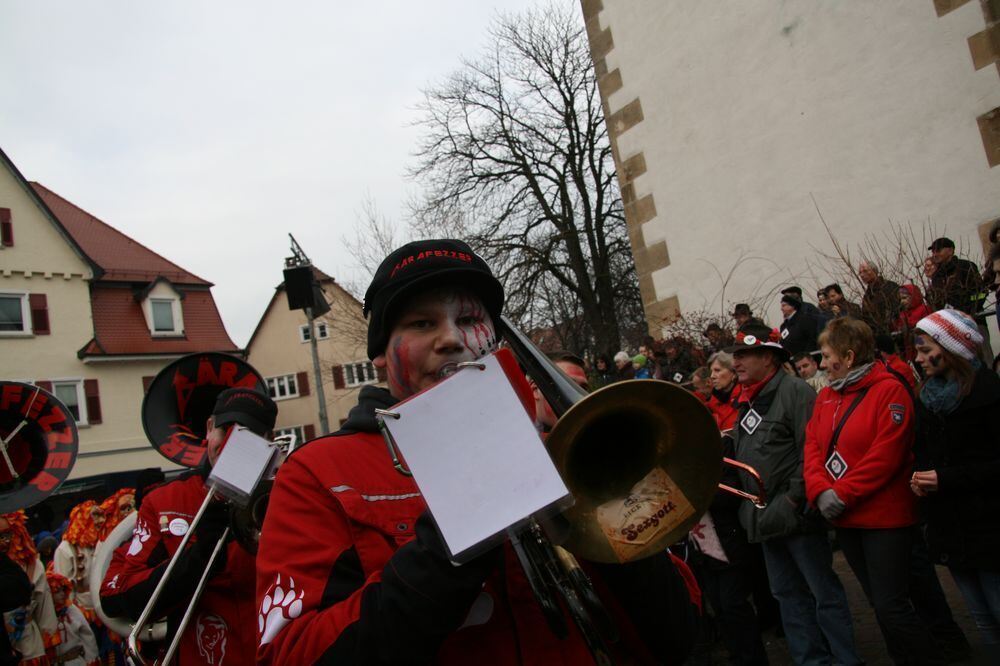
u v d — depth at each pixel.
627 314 24.59
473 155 23.31
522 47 23.22
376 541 1.29
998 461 2.95
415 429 1.09
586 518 1.25
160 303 31.08
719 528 4.15
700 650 4.68
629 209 9.59
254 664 2.76
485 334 1.46
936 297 5.80
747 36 8.28
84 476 27.17
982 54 6.64
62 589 5.85
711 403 5.05
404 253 1.48
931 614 4.02
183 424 3.79
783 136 8.02
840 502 3.38
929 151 6.95
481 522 1.04
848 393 3.55
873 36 7.30
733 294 8.51
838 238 7.61
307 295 11.74
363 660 1.08
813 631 3.87
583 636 1.18
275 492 1.38
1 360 26.62
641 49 9.38
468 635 1.26
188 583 2.72
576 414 1.21
